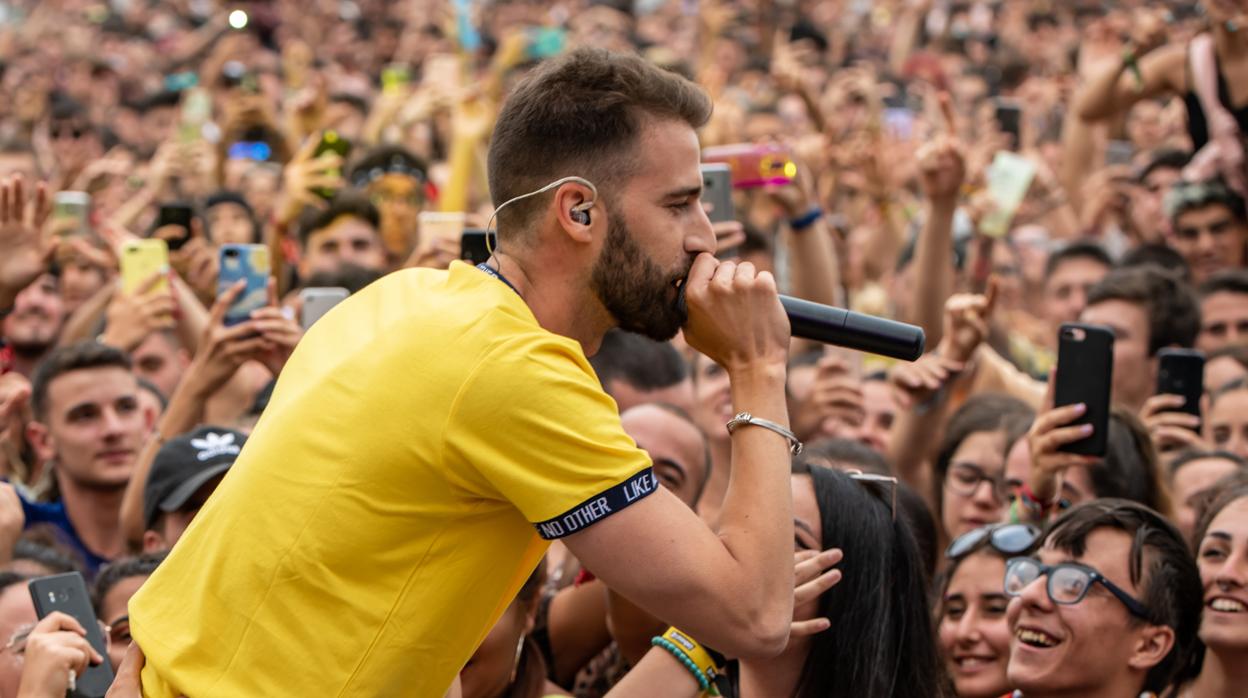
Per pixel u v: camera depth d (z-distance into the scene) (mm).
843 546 3920
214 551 3086
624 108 3080
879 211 10516
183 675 3059
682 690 3768
